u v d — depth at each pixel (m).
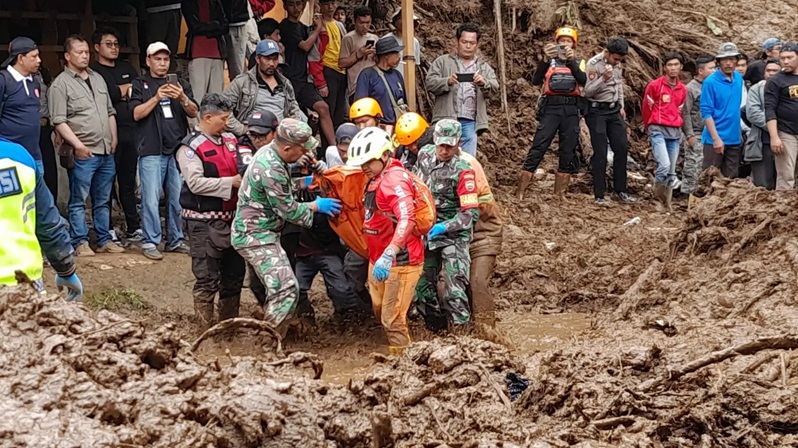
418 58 13.31
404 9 12.30
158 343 4.68
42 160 10.62
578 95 14.77
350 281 8.84
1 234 5.01
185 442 4.17
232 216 8.47
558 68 14.58
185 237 11.20
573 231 13.42
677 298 8.96
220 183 8.29
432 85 13.41
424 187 7.73
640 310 9.07
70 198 10.24
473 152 13.62
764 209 9.71
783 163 12.48
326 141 12.44
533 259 11.21
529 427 5.27
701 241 9.82
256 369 5.04
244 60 12.30
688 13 19.50
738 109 13.95
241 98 10.41
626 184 15.58
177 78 10.56
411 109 12.31
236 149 8.50
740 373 5.76
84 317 4.71
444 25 17.86
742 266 8.91
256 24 13.26
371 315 8.95
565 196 15.47
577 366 5.73
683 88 15.28
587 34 18.56
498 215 8.49
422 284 8.51
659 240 12.45
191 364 4.72
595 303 9.98
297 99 12.34
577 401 5.42
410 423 5.30
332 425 4.62
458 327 8.19
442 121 8.07
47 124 10.59
